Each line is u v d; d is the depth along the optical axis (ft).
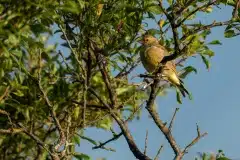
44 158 47.19
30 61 43.62
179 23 40.32
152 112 41.73
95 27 43.83
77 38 44.98
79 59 45.09
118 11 43.88
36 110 44.37
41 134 47.75
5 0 35.06
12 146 47.44
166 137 39.81
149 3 43.47
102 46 45.44
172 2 41.75
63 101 45.60
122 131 43.42
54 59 45.70
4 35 34.78
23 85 43.96
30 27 36.63
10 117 44.65
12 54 36.94
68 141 43.19
